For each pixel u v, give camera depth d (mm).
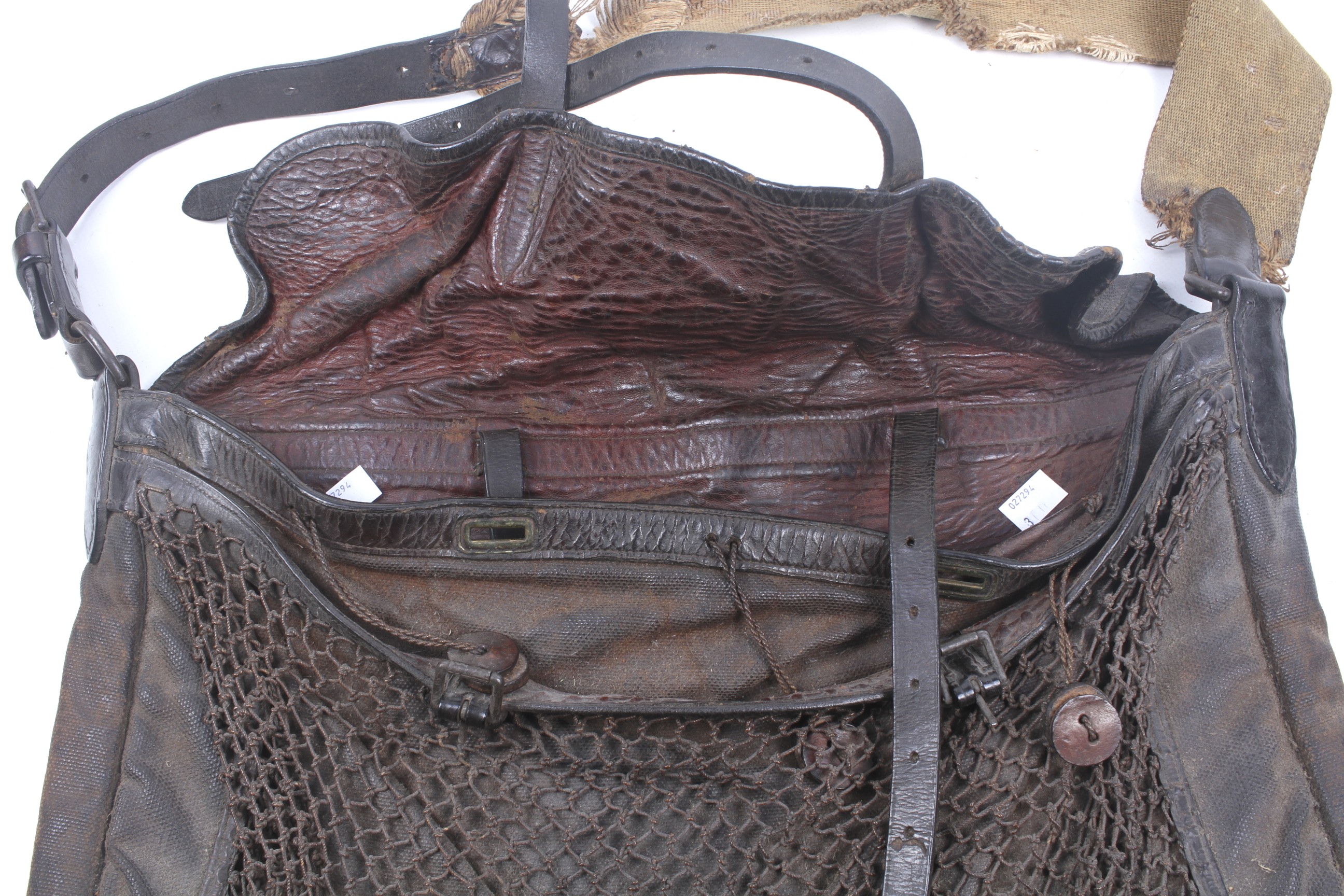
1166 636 532
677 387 633
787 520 581
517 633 578
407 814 497
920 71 667
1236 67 622
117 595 519
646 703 515
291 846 496
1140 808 508
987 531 636
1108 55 657
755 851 501
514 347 604
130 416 527
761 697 585
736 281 552
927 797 489
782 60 579
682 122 665
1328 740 538
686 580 585
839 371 632
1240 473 544
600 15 621
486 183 545
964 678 521
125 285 658
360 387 616
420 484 619
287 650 510
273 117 656
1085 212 669
